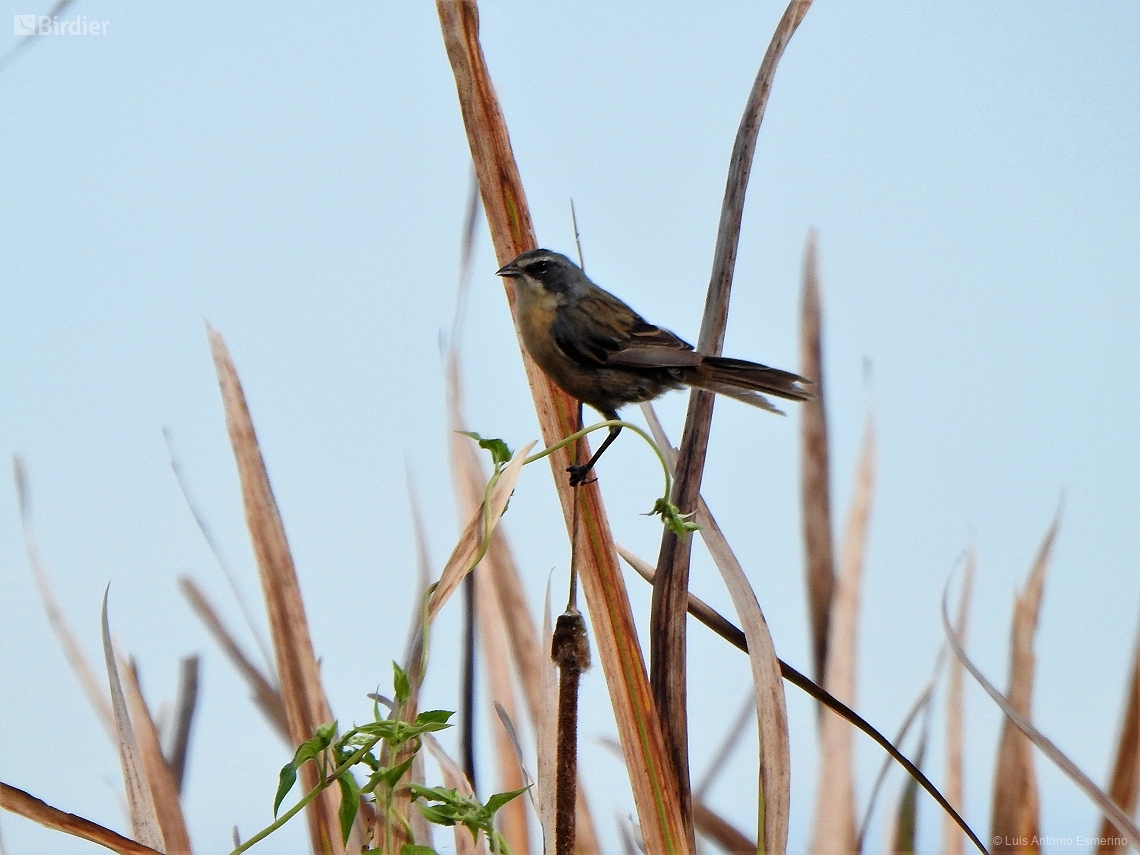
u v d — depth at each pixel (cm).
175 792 727
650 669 637
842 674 792
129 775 649
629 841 751
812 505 836
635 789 618
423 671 555
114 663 662
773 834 601
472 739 716
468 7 683
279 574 671
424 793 509
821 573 824
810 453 846
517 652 754
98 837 560
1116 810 639
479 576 752
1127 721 771
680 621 636
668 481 547
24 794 547
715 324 705
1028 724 662
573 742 543
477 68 684
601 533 650
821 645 809
